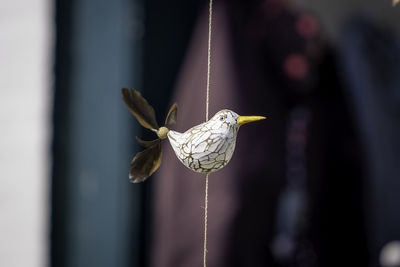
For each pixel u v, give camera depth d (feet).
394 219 4.84
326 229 4.83
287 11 4.51
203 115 4.15
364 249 4.83
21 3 5.29
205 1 4.41
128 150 5.26
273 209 4.22
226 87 4.13
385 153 4.81
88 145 5.32
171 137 3.14
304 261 4.92
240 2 4.31
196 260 4.10
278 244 4.88
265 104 4.23
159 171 5.27
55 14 5.25
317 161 4.76
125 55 5.19
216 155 3.08
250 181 4.09
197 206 4.11
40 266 5.33
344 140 4.78
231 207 4.04
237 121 3.10
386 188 4.83
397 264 4.61
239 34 4.25
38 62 5.26
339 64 5.00
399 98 4.84
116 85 5.19
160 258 4.31
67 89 5.31
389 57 5.03
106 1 5.21
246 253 4.11
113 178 5.26
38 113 5.28
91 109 5.29
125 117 5.22
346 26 5.26
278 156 4.25
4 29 5.33
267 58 4.34
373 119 4.78
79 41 5.27
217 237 4.05
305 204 4.88
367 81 4.83
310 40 4.51
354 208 4.80
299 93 4.46
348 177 4.77
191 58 4.33
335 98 4.85
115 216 5.29
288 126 4.54
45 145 5.28
